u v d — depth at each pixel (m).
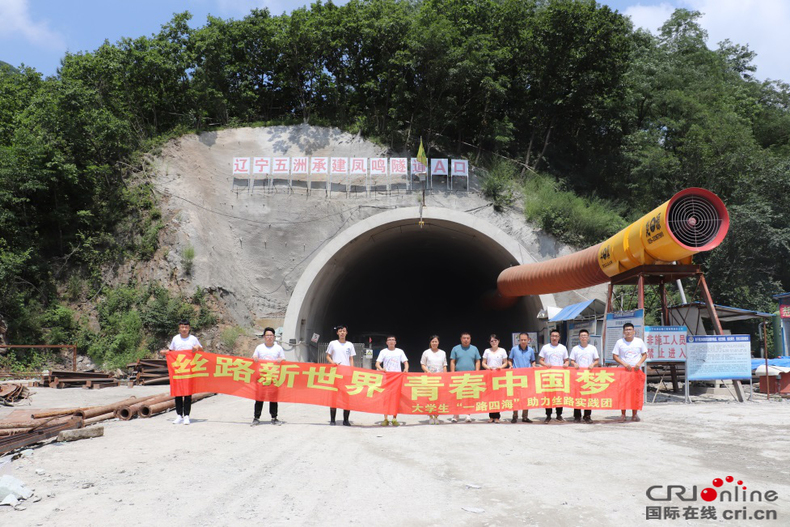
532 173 35.00
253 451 8.83
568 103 36.34
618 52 34.94
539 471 7.13
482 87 34.81
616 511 5.36
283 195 31.91
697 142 36.53
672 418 12.11
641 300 15.78
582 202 32.56
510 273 26.03
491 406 12.12
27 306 27.19
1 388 16.47
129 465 7.75
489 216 31.52
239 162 32.03
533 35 35.22
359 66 38.34
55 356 26.34
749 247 32.81
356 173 31.80
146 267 29.42
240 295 29.61
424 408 12.10
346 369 12.22
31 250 27.91
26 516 5.40
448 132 38.28
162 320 27.06
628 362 12.24
